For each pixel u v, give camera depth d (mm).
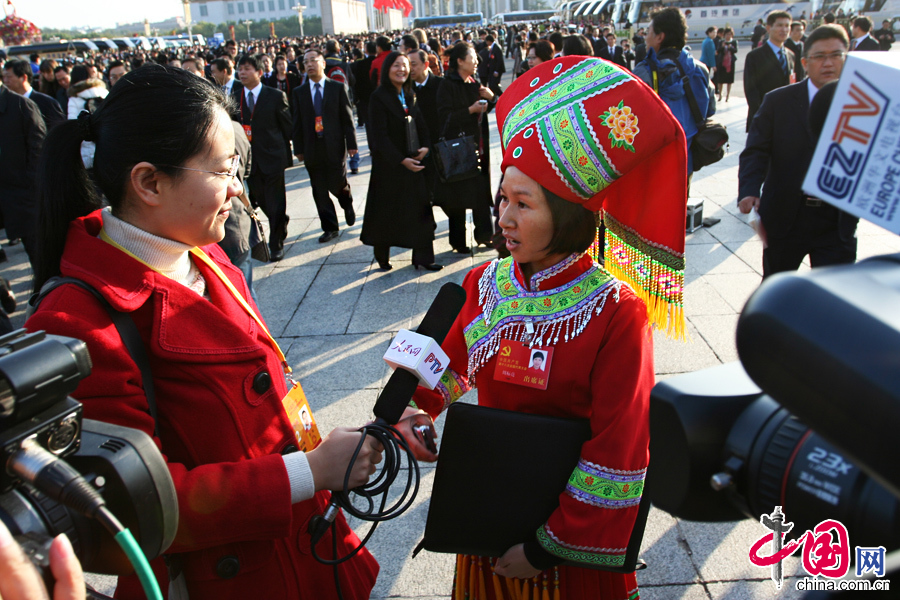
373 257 5574
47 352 731
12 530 710
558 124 1221
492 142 9922
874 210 434
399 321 4336
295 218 6891
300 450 1382
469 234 6078
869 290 428
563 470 1318
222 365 1244
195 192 1180
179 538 1097
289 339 4168
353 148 5980
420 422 1512
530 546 1334
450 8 104125
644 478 1295
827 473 625
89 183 1228
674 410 751
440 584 2293
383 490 1225
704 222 5566
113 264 1171
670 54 4898
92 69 6523
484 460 1351
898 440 375
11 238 5527
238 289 1527
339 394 3502
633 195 1332
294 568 1334
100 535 804
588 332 1333
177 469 1116
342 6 71000
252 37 94438
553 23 36656
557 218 1282
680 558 2328
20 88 6309
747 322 467
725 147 8258
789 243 3283
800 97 3135
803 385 433
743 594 2170
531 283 1403
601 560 1274
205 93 1177
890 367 379
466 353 1586
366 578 1566
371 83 9898
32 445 721
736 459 718
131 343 1154
